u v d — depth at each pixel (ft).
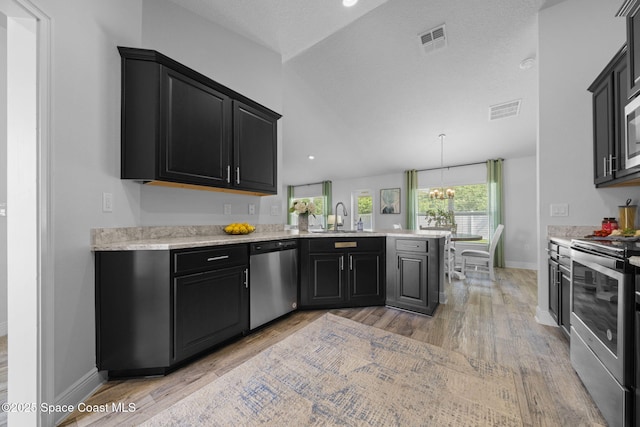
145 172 5.53
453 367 3.42
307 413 2.53
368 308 8.71
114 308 4.85
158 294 4.95
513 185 17.10
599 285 4.20
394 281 8.63
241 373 3.25
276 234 8.36
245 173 7.65
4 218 6.86
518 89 11.23
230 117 7.22
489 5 7.77
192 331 5.37
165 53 6.93
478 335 6.79
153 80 5.57
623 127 5.73
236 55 8.56
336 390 2.91
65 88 4.35
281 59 9.93
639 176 5.42
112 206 5.34
